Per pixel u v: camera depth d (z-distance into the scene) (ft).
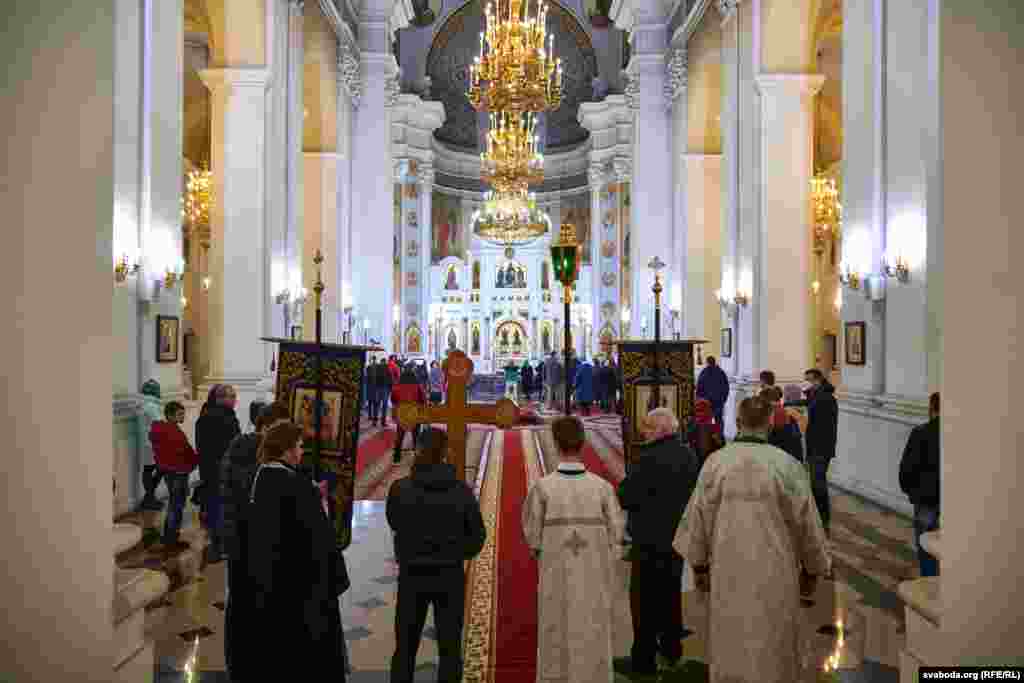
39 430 7.24
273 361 42.78
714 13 58.29
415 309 116.47
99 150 7.57
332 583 12.29
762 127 44.55
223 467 15.92
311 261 61.16
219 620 17.46
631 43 77.92
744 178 46.83
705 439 23.20
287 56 45.65
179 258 31.53
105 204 7.63
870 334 30.63
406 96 111.55
